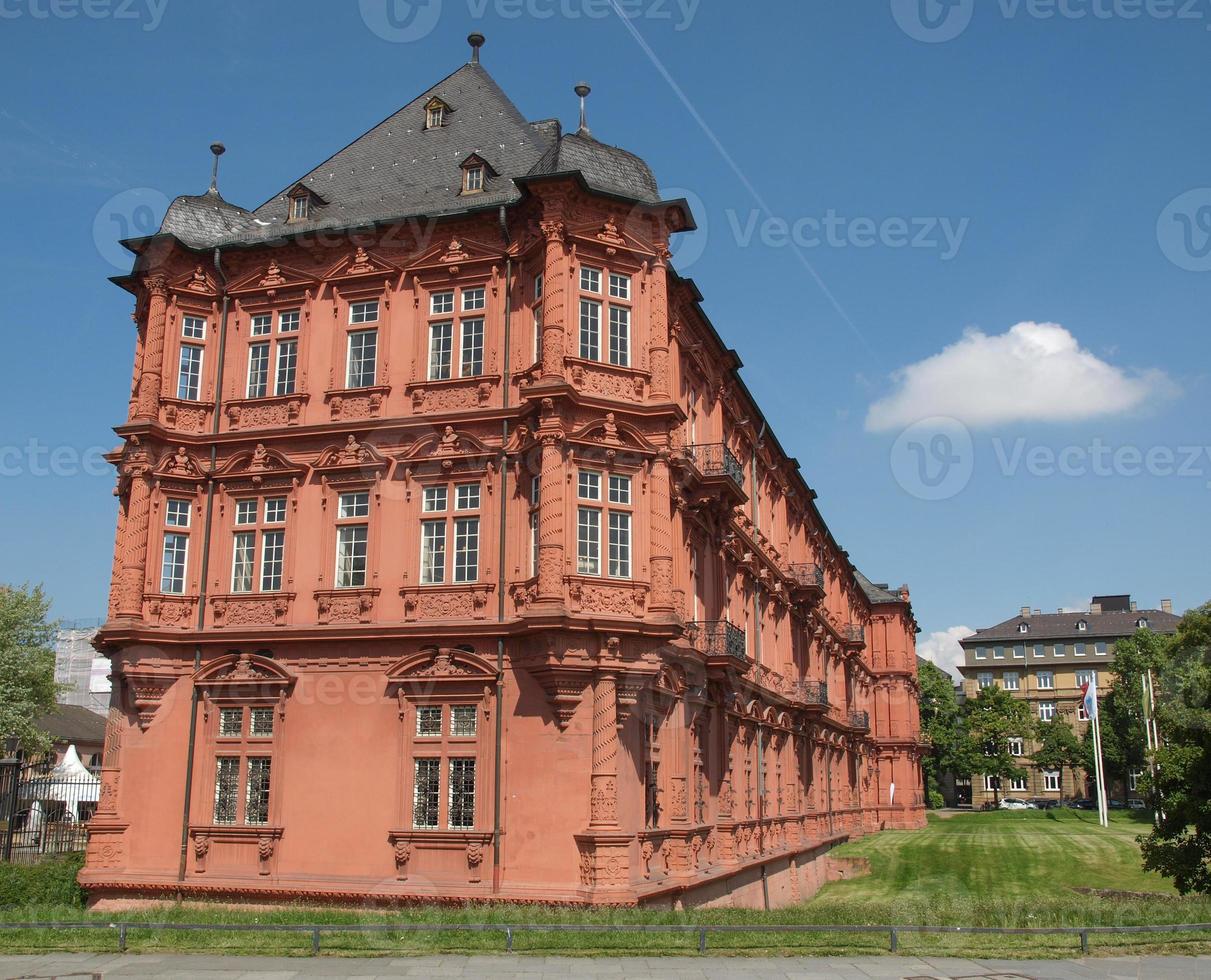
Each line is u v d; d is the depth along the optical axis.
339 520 28.94
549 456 26.41
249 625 28.86
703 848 31.14
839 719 62.84
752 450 43.19
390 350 29.53
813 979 16.84
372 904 25.77
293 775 27.62
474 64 35.28
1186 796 28.48
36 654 58.12
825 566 62.38
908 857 57.41
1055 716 123.12
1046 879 48.59
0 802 30.89
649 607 26.92
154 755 28.55
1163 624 138.25
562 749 25.53
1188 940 19.80
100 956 18.86
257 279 31.23
